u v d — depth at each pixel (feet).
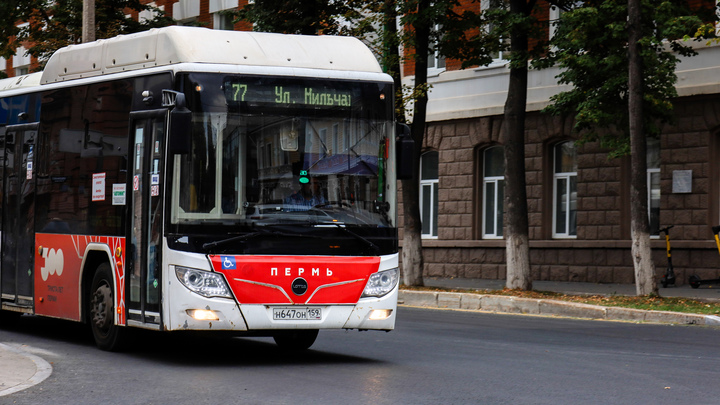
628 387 36.27
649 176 95.55
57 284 50.21
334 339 53.01
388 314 42.68
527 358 45.09
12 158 55.42
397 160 43.70
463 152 113.60
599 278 98.37
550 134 103.45
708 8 82.12
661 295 78.59
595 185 99.40
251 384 36.60
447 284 99.66
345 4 98.43
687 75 91.09
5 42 131.34
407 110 94.89
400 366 42.01
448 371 40.42
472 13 89.51
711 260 88.84
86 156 48.26
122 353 46.19
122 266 44.47
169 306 40.52
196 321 40.01
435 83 116.88
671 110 80.38
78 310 48.29
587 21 77.51
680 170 91.76
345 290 41.57
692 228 90.74
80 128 49.08
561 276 101.65
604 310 69.36
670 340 53.98
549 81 103.81
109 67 47.78
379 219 42.80
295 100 42.16
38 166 52.70
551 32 103.14
